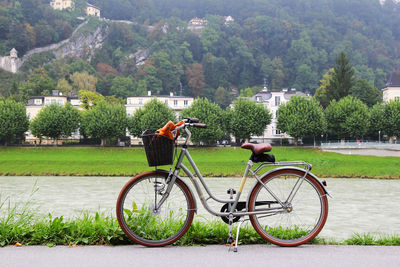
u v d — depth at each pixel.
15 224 5.44
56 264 4.11
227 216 5.17
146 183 5.16
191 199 5.18
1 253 4.53
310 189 5.27
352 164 41.31
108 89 179.75
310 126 70.62
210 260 4.29
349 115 76.56
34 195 22.23
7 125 71.94
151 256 4.45
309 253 4.61
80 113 80.75
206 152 63.81
